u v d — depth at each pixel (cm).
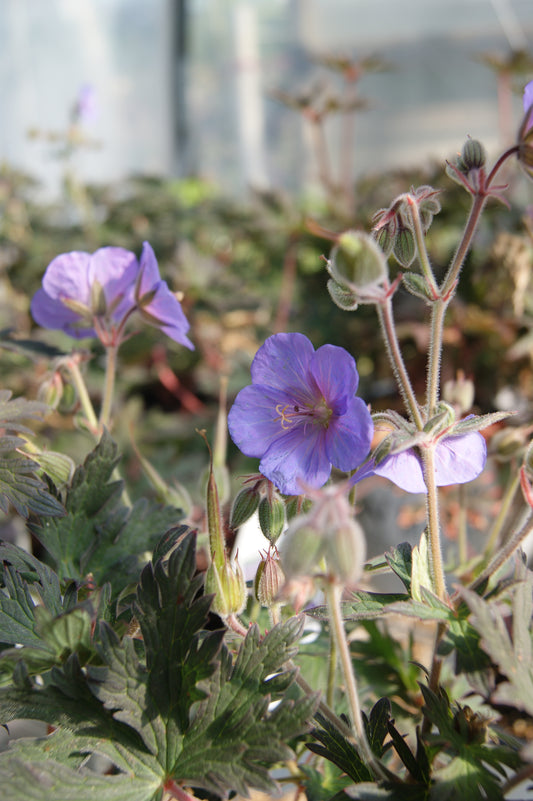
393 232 28
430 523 28
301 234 84
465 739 27
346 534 24
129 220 98
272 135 151
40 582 30
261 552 29
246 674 27
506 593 27
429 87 135
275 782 26
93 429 36
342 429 28
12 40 130
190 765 27
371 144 141
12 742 27
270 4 144
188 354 78
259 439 29
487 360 66
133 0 144
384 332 27
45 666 28
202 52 155
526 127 26
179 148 160
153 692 27
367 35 137
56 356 38
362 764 28
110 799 26
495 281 62
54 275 35
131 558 32
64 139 96
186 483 54
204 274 81
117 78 147
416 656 40
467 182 27
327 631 35
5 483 31
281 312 81
